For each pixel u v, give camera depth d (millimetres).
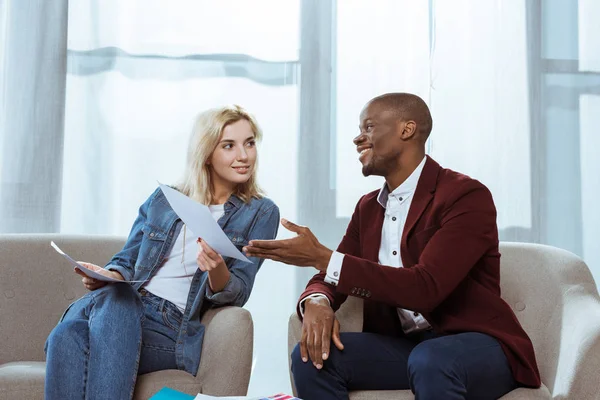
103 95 2611
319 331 1710
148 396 1723
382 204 1934
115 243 2250
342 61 2689
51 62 2594
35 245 2168
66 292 2162
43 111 2586
